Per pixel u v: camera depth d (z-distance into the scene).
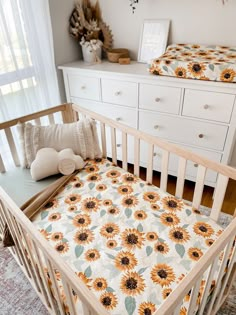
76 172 1.75
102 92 2.21
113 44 2.51
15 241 1.30
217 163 1.24
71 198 1.54
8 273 1.59
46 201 1.49
